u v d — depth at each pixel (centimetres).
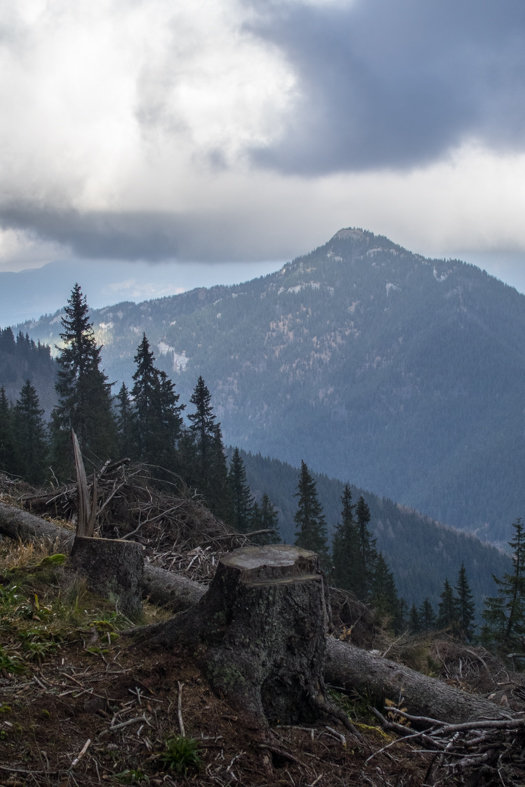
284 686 384
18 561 581
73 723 316
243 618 387
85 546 575
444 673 755
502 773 345
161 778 285
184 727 326
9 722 299
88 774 277
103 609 521
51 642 401
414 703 464
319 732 375
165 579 687
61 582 532
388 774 348
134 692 355
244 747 324
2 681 343
